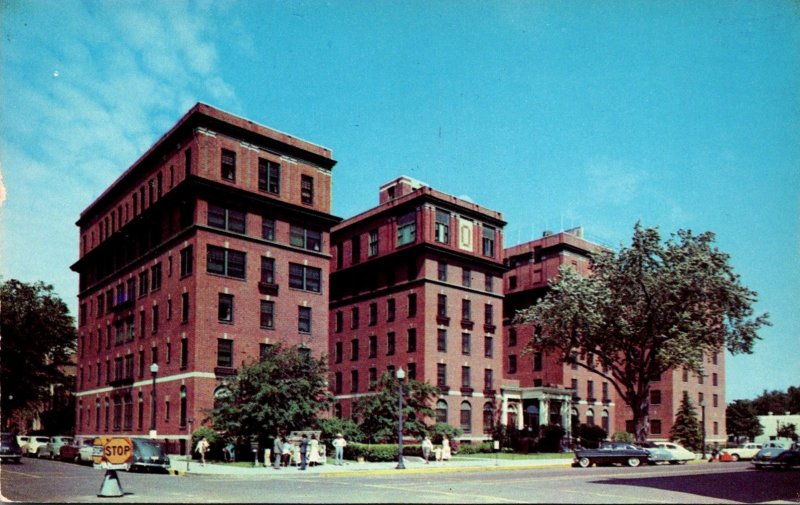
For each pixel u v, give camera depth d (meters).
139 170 53.59
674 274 45.41
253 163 47.25
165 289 47.06
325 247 51.12
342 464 36.84
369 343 60.88
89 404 59.59
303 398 39.22
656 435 78.81
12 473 29.52
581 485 24.27
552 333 49.62
